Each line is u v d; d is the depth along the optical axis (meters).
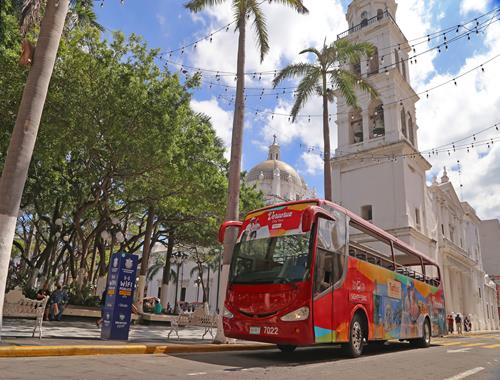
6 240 8.34
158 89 16.81
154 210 26.08
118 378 6.05
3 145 16.20
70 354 8.32
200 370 7.40
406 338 13.88
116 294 11.26
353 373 7.55
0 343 8.20
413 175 34.84
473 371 8.27
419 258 16.75
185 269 68.69
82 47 16.36
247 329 9.41
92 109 15.73
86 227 31.61
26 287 22.77
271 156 71.25
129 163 17.61
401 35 35.94
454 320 34.94
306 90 20.33
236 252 10.59
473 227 53.91
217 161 24.09
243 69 15.09
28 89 9.02
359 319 11.11
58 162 19.98
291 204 10.54
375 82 34.44
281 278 9.36
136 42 17.31
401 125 34.12
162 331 16.98
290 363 9.02
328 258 10.02
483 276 52.72
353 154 34.44
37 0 11.50
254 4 16.06
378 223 32.41
